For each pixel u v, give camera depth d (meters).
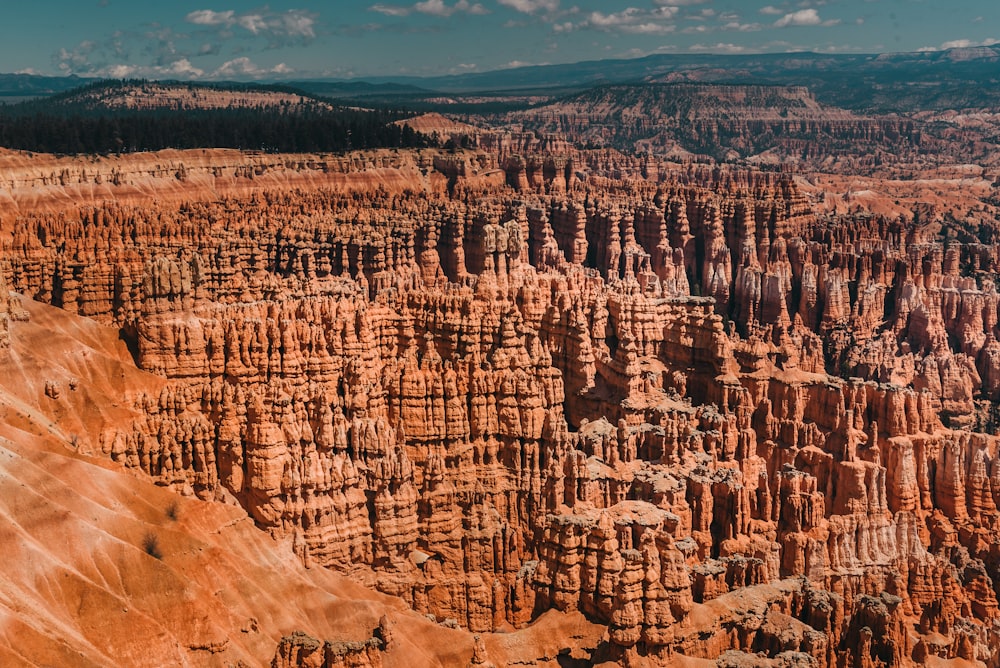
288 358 129.25
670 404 146.38
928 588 131.62
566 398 153.88
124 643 95.69
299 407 126.00
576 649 106.06
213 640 99.31
